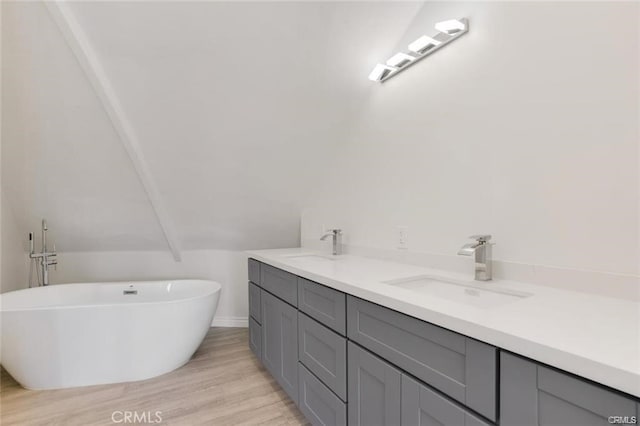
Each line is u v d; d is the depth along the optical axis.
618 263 0.94
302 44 1.84
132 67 1.89
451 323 0.79
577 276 1.03
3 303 2.36
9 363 1.96
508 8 1.21
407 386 0.93
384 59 1.83
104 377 2.09
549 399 0.60
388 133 1.84
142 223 2.94
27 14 1.67
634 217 0.90
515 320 0.75
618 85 0.93
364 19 1.71
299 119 2.22
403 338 0.96
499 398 0.69
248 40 1.81
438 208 1.53
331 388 1.34
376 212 1.95
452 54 1.44
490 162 1.29
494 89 1.27
